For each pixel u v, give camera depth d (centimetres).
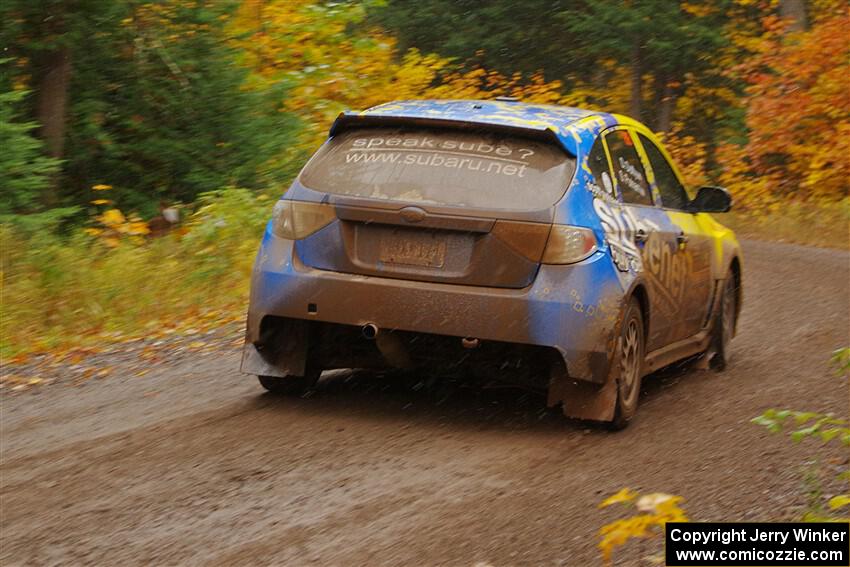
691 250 1048
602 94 5828
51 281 1399
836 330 1377
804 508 670
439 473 742
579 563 578
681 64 5362
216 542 607
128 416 902
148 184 2066
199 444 808
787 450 811
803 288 1788
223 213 1762
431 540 610
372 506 668
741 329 1402
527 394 985
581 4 5450
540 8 5447
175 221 1972
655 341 968
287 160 2212
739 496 698
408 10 5425
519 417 907
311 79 2550
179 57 2044
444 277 837
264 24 2497
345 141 905
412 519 645
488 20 5481
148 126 2042
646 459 789
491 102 970
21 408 947
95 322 1344
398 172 864
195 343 1238
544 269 823
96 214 1967
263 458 771
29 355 1188
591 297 825
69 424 881
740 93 5522
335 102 2562
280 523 637
